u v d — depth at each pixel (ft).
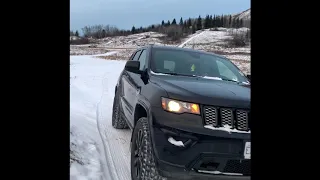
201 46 250.16
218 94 10.03
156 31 389.19
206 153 9.02
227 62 15.60
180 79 12.28
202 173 8.98
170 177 9.14
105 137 17.21
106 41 333.83
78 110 23.76
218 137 9.09
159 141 9.40
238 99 9.72
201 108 9.42
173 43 295.48
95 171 12.51
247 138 9.10
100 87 38.73
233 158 9.04
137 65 13.93
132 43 305.12
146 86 11.95
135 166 11.21
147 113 10.54
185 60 14.56
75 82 40.63
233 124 9.33
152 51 14.89
